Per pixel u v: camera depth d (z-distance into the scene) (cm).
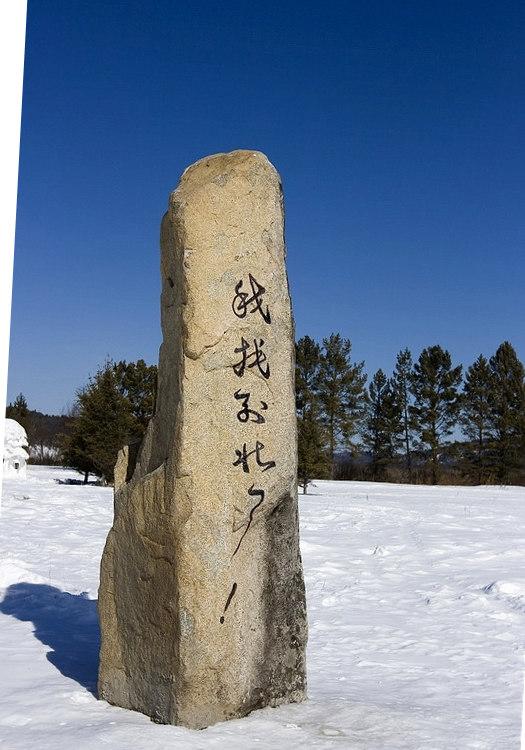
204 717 461
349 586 962
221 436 480
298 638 515
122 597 502
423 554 1212
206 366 478
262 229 512
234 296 493
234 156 518
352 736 452
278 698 504
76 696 507
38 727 445
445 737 458
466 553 1227
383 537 1407
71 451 2922
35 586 901
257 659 492
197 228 485
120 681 497
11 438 2842
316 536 1396
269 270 513
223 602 473
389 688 577
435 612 835
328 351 4956
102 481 2850
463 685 588
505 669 633
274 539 505
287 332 518
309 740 441
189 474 464
